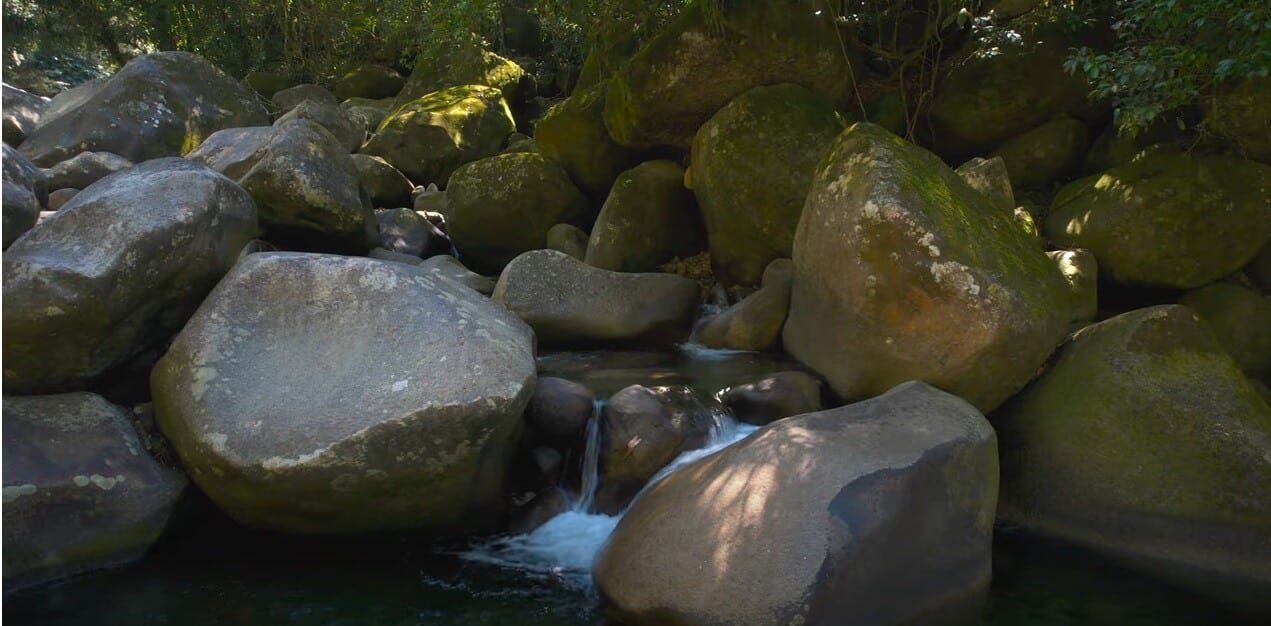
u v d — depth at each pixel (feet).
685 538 10.27
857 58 21.49
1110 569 11.55
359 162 27.94
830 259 14.57
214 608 10.52
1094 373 12.83
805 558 9.56
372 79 42.80
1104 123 19.79
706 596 9.62
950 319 13.07
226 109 31.50
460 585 11.10
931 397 12.34
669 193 21.84
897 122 21.01
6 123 29.53
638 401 13.39
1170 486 11.93
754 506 10.20
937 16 19.93
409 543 12.24
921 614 10.15
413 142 30.58
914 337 13.43
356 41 43.62
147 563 11.53
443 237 25.76
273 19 45.57
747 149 19.43
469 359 11.95
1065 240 17.43
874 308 13.73
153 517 11.75
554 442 13.46
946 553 10.67
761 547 9.76
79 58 56.70
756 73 19.83
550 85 40.78
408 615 10.42
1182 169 16.22
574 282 18.20
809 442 10.87
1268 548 11.32
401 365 12.00
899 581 10.07
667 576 10.02
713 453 11.82
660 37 20.03
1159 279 16.22
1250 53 13.05
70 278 12.18
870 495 10.14
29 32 48.88
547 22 30.89
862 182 14.03
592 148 23.47
